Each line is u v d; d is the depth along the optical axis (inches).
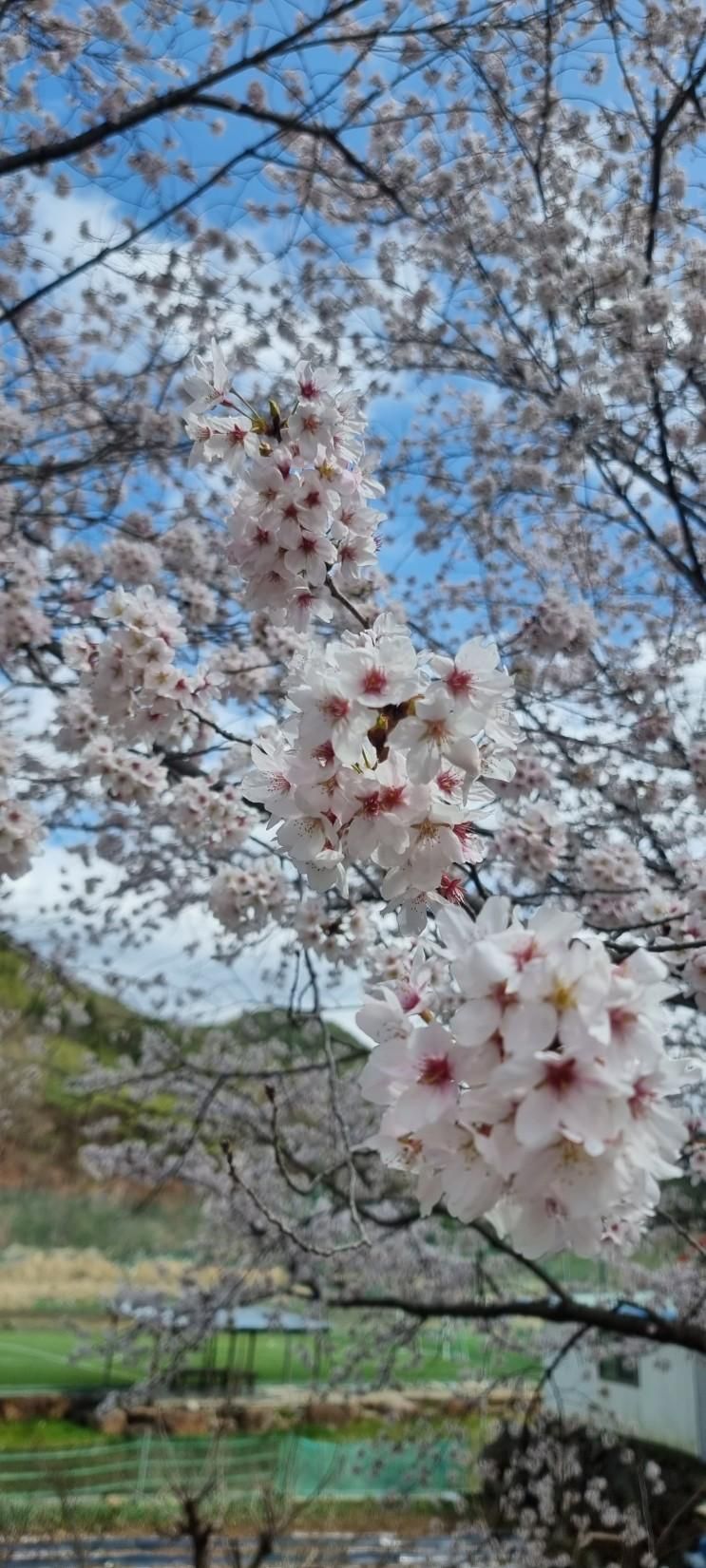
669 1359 474.3
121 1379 596.7
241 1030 349.1
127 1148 366.6
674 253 232.2
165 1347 339.3
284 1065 335.3
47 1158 644.7
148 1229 541.0
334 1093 165.0
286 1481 379.2
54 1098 420.5
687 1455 455.5
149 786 159.6
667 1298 347.6
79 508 254.2
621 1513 364.5
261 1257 328.2
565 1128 48.0
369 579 169.9
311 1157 350.6
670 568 267.0
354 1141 312.0
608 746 219.5
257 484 95.7
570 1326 390.3
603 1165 49.8
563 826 182.1
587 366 207.2
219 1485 340.2
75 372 253.6
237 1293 334.0
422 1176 55.4
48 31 219.8
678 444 218.5
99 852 272.2
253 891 166.6
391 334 260.7
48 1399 536.7
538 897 182.4
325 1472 432.5
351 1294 327.9
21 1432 503.5
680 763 217.9
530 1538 356.8
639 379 204.4
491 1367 419.8
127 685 124.5
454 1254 366.3
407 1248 344.2
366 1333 363.3
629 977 52.0
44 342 252.4
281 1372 697.0
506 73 226.8
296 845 74.5
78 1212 678.5
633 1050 49.8
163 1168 363.9
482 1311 271.1
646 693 233.9
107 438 247.3
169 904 294.2
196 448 100.2
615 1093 48.6
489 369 248.8
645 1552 332.8
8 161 176.7
